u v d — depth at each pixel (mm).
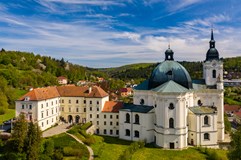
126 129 116312
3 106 164375
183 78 115375
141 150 100438
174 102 103375
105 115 124188
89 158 88688
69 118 133125
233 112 197625
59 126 123000
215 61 120938
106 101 130250
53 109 125188
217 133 117375
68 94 132625
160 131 105312
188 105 113688
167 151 100125
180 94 103062
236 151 73000
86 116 126875
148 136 110625
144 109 113438
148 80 123562
